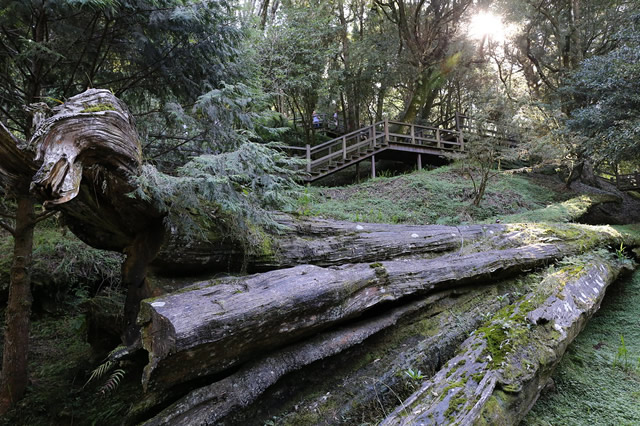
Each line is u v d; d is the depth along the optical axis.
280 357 2.30
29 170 2.01
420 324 3.16
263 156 2.53
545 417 2.42
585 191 10.48
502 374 2.16
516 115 9.04
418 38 13.42
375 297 2.87
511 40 13.02
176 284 2.58
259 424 2.11
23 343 2.66
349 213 7.14
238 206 2.51
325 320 2.48
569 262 4.06
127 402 2.49
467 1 12.61
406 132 13.35
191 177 2.30
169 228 2.36
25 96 3.32
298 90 12.20
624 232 6.18
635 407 2.52
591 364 3.11
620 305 4.30
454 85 16.80
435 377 2.22
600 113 8.01
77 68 3.67
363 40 14.04
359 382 2.46
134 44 3.63
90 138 1.79
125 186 2.10
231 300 2.09
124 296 3.61
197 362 1.93
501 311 3.02
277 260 2.99
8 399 2.54
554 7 12.67
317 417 2.18
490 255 3.94
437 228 4.59
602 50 12.01
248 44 5.82
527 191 9.92
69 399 2.63
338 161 10.70
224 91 3.08
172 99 4.07
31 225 2.65
